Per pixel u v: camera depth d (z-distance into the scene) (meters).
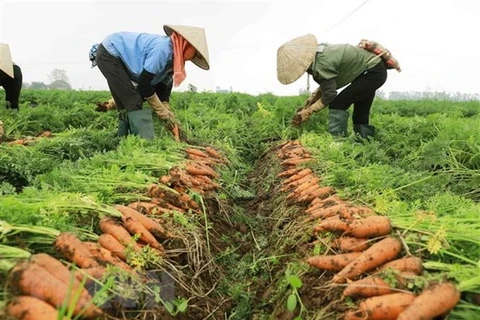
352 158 5.92
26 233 2.97
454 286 2.39
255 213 6.09
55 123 10.76
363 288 2.62
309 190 4.93
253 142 9.80
